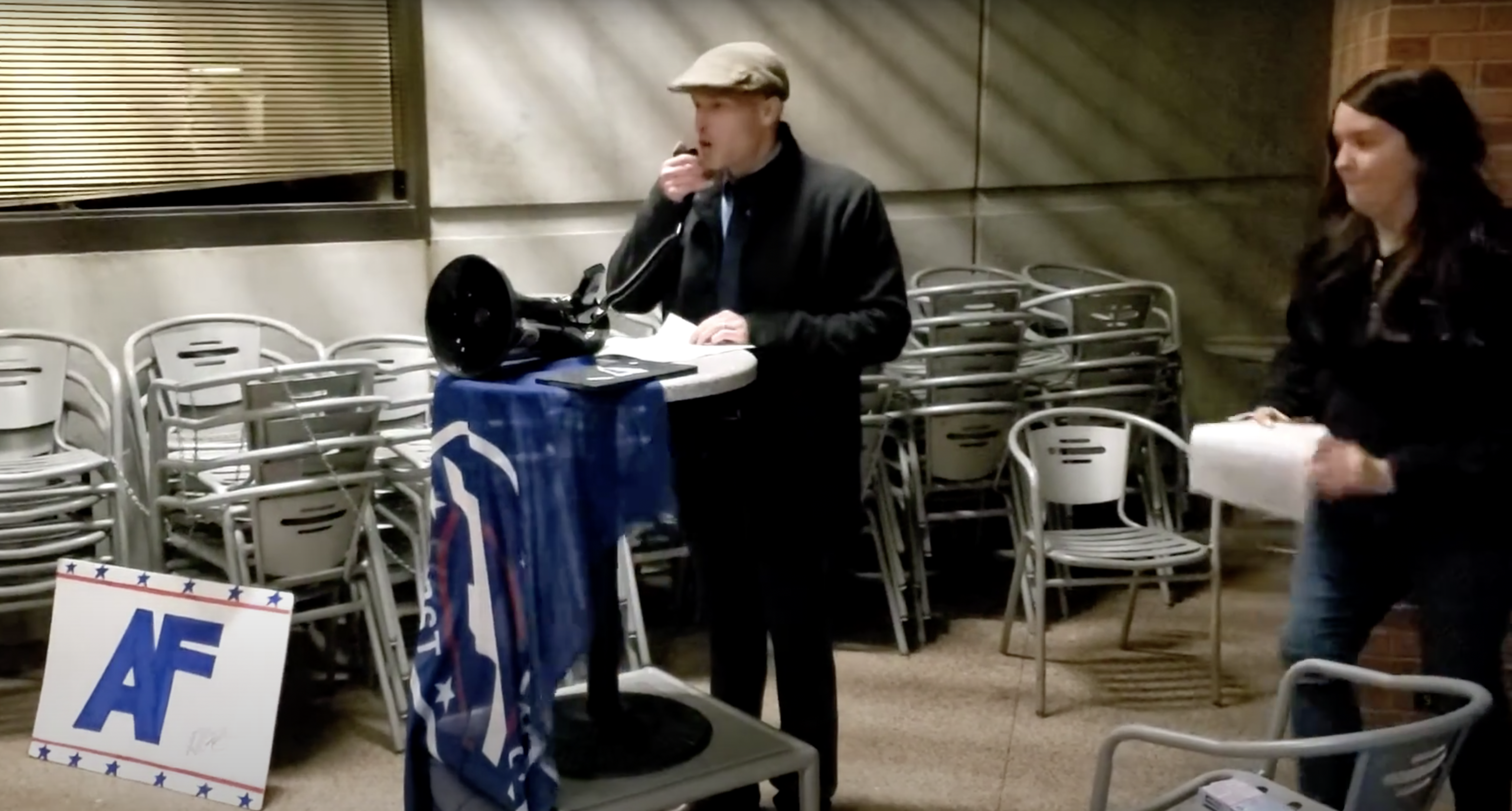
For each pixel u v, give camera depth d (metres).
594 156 4.41
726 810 2.64
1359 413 2.17
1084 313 4.42
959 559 4.76
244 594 2.96
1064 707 3.45
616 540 1.98
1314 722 2.23
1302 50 5.27
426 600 2.31
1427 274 2.04
